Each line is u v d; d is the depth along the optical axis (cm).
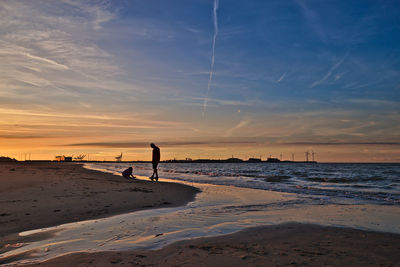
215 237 386
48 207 591
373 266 275
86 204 645
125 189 969
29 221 471
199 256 298
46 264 269
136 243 351
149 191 949
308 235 402
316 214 577
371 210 632
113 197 774
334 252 320
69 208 590
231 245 344
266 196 884
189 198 826
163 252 313
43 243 348
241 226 460
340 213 592
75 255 298
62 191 838
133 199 756
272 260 288
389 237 393
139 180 1440
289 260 288
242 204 716
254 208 655
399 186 1301
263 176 2073
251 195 906
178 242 358
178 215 553
